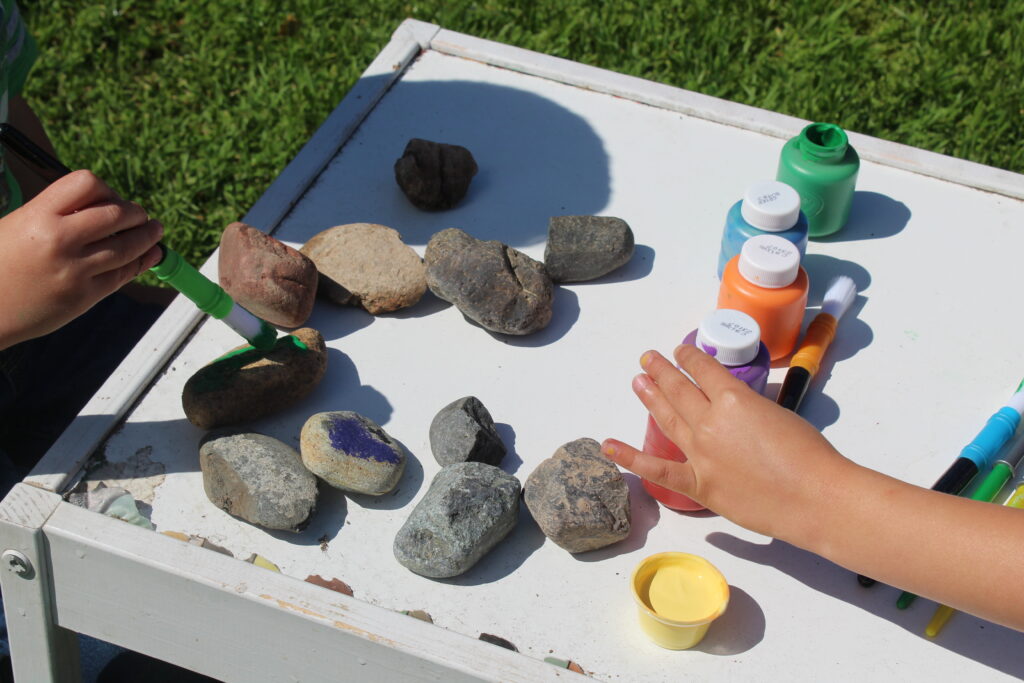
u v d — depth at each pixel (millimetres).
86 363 1440
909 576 881
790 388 1082
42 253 981
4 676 1239
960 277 1231
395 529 996
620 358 1154
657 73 2416
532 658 880
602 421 1091
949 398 1106
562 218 1231
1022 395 1068
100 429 1051
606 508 965
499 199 1332
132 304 1528
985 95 2332
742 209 1154
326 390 1119
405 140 1405
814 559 971
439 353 1158
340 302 1191
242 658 988
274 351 1090
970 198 1328
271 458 1007
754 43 2494
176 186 2230
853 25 2562
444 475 995
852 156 1228
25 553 980
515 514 984
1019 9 2477
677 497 996
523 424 1086
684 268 1252
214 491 998
